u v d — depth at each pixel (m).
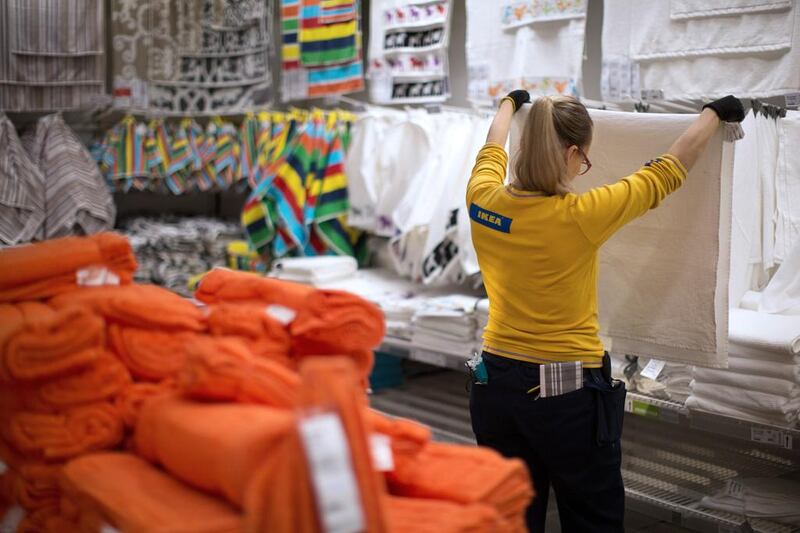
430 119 4.64
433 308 4.19
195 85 5.91
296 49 5.66
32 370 1.59
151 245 5.52
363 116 5.10
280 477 1.13
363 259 5.59
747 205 3.28
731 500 3.07
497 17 4.42
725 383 2.90
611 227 2.31
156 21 5.76
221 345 1.53
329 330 1.69
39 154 5.40
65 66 5.50
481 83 4.55
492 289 2.49
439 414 4.55
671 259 2.74
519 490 1.52
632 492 3.24
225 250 5.79
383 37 5.21
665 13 3.69
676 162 2.38
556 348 2.38
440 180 4.44
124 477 1.47
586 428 2.39
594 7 4.62
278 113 5.82
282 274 5.10
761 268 3.45
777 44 3.37
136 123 5.86
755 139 3.26
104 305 1.76
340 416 1.12
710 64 3.59
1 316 1.83
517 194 2.40
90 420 1.66
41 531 1.67
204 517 1.28
